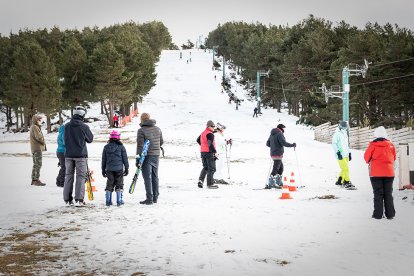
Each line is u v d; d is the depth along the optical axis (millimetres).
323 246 6270
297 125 60781
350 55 53156
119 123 66000
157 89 94625
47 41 99438
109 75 62000
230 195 11727
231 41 129375
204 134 13508
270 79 82875
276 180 13438
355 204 9898
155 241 6641
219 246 6305
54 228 7590
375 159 8148
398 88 48406
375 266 5328
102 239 6805
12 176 16750
